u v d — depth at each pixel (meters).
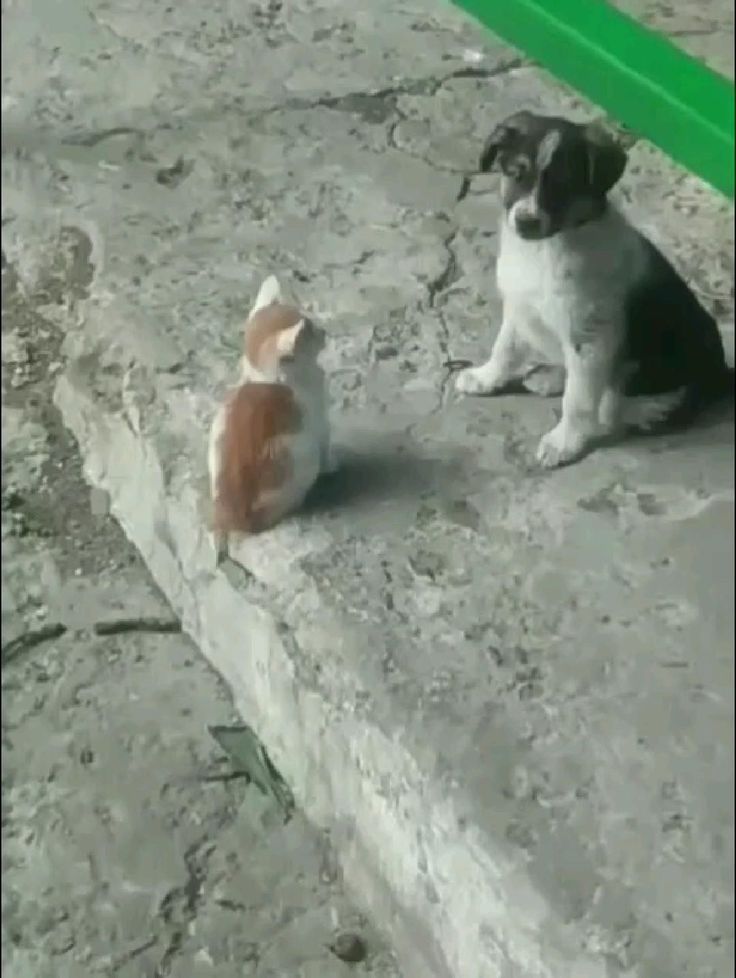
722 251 1.49
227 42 1.68
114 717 1.78
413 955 1.62
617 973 1.45
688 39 1.31
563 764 1.54
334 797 1.67
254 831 1.73
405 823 1.57
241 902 1.69
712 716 1.53
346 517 1.72
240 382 1.77
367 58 1.69
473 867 1.51
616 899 1.49
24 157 1.57
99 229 1.72
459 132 1.68
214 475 1.72
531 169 1.51
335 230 1.83
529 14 1.40
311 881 1.70
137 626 1.83
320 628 1.65
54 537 1.86
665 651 1.55
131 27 1.63
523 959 1.47
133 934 1.67
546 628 1.61
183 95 1.67
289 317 1.73
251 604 1.70
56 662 1.79
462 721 1.57
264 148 1.76
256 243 1.83
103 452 1.88
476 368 1.77
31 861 1.70
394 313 1.81
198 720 1.78
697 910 1.48
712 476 1.58
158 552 1.84
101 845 1.71
